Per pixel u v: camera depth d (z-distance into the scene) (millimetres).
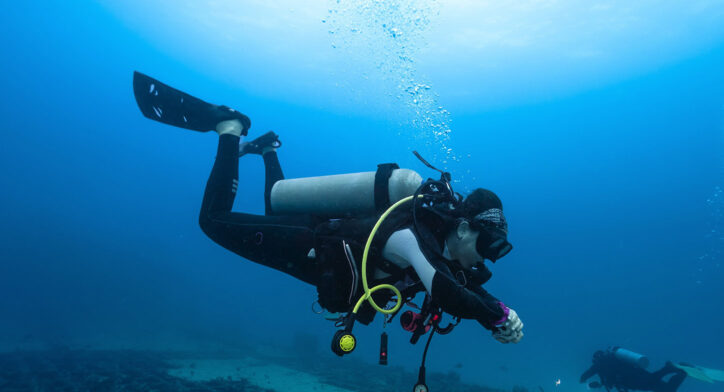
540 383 16625
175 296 43281
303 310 49125
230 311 42875
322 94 58656
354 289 1500
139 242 67188
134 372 9758
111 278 41906
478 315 1264
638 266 66125
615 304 63969
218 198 1782
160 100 1822
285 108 65375
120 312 31547
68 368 10273
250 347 19359
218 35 47312
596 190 67000
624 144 61844
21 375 9312
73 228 59906
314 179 1789
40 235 51406
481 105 52156
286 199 1811
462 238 1427
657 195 64375
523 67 43375
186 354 14562
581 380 9523
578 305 65500
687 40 38531
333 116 64438
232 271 62188
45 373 9438
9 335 19047
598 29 36375
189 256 68688
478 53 40469
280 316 44438
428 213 1483
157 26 49812
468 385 11742
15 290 35750
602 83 47594
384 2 28344
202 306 42000
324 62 48062
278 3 39000
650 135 59719
